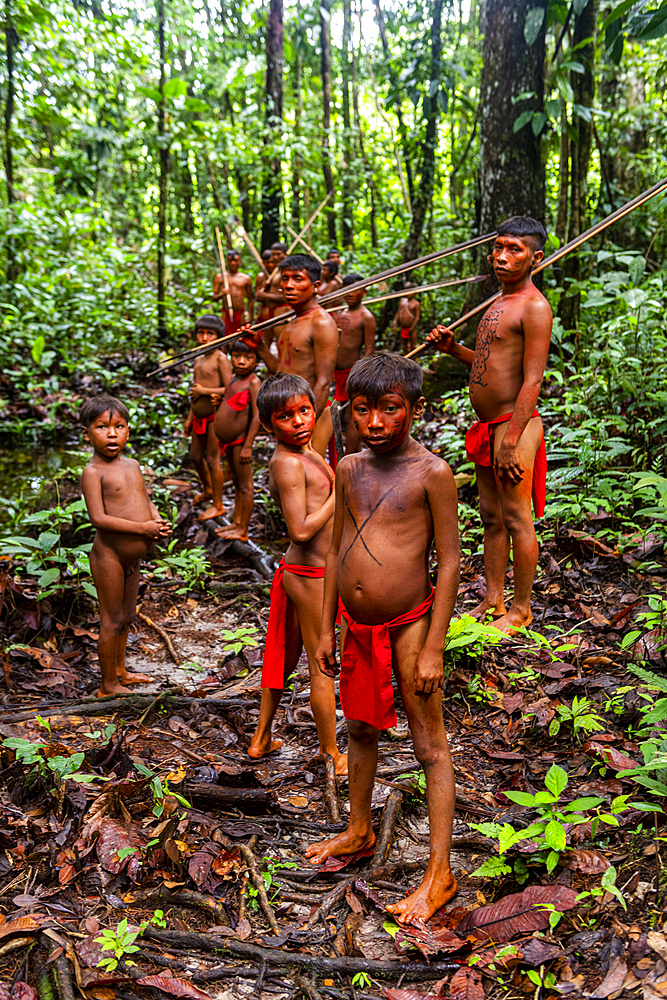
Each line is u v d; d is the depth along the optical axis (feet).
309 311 17.63
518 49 24.58
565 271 27.12
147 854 8.80
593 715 10.41
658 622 11.99
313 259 17.57
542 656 12.89
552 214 37.91
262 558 19.42
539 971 7.04
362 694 8.48
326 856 9.00
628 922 7.26
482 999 6.79
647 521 16.44
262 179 46.57
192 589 17.97
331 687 10.78
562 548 16.22
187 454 26.91
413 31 48.24
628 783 9.36
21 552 16.85
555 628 12.75
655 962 6.72
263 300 31.63
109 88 47.26
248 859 8.80
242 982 7.37
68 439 28.99
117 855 8.55
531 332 13.08
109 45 43.04
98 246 47.52
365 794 8.97
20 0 39.78
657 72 33.96
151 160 58.18
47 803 9.52
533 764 10.53
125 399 31.99
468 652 12.78
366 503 8.28
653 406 19.30
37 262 40.52
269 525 21.68
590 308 26.71
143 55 43.83
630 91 35.78
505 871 8.15
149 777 9.73
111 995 7.15
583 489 17.74
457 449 22.04
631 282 23.35
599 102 36.37
